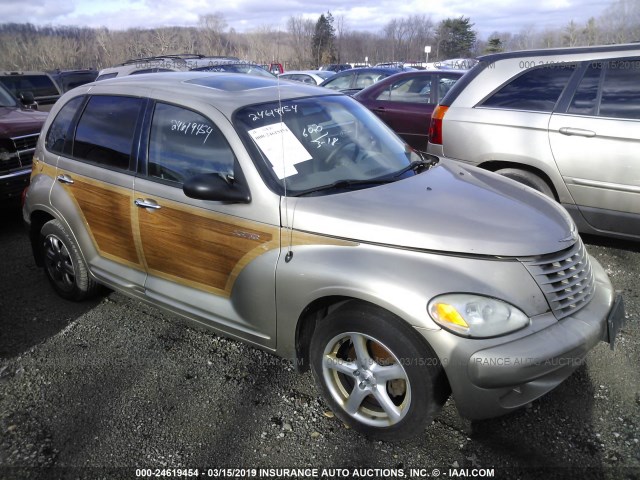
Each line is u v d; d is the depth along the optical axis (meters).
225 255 2.93
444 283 2.31
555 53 4.66
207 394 3.03
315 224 2.62
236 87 3.42
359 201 2.73
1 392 3.11
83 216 3.74
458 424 2.72
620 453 2.49
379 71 11.66
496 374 2.23
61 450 2.63
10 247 5.54
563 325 2.41
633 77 4.27
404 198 2.80
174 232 3.14
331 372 2.70
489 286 2.33
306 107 3.37
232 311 2.99
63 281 4.22
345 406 2.68
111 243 3.61
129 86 3.62
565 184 4.54
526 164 4.71
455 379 2.28
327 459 2.53
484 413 2.35
